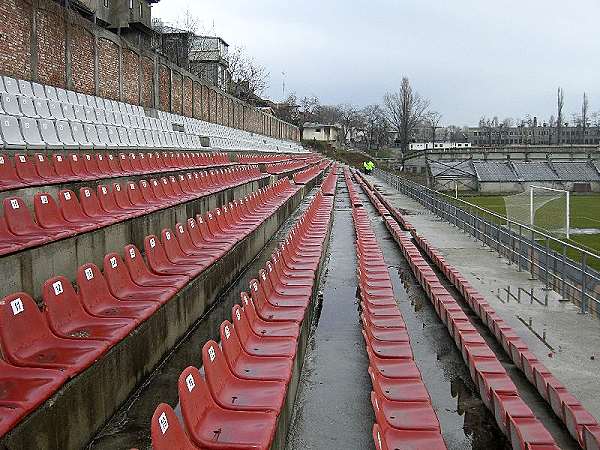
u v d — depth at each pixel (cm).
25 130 1022
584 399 543
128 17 3008
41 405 319
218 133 2856
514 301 909
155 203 955
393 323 645
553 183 4284
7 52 1223
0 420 288
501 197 3797
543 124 10488
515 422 442
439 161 4666
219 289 781
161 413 278
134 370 466
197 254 774
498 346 706
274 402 390
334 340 674
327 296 892
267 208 1369
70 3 1839
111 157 1079
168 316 559
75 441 362
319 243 1069
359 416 474
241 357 468
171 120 2170
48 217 649
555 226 1786
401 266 1209
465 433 473
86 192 762
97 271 516
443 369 621
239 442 334
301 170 3192
